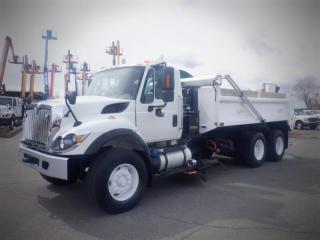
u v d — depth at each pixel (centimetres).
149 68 500
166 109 526
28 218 396
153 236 344
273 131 824
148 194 505
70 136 387
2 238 338
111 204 401
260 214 411
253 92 721
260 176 639
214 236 343
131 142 448
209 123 614
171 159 511
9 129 1530
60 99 463
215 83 595
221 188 542
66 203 454
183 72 664
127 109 467
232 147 718
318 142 1284
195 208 435
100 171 393
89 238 339
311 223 379
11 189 524
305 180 602
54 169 388
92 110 435
